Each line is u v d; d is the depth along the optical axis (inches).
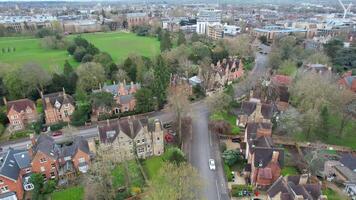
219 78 5236.2
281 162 2687.0
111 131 3053.6
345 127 3686.0
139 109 4170.8
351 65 5940.0
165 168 2399.1
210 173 2888.8
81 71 4948.3
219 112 3956.7
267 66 6318.9
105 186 2501.2
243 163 3065.9
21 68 4665.4
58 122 3964.1
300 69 5054.1
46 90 4766.2
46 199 2568.9
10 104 3828.7
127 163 2876.5
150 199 2167.8
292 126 3339.1
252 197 2554.1
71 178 2849.4
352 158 2930.6
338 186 2723.9
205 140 3484.3
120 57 7027.6
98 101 3941.9
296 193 2260.1
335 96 3560.5
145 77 4899.1
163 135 3250.5
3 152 3235.7
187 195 2285.9
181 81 4872.0
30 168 2797.7
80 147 2901.1
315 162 2869.1
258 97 4291.3
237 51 6909.5
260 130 3129.9
